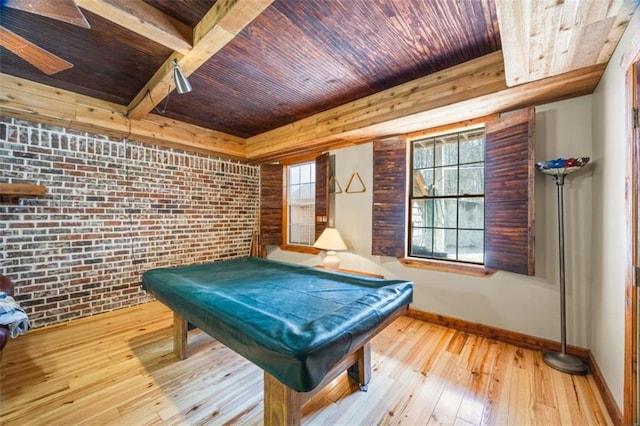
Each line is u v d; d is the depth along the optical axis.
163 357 2.40
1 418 1.67
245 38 2.05
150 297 3.82
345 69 2.48
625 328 1.53
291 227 4.98
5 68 2.49
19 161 2.86
